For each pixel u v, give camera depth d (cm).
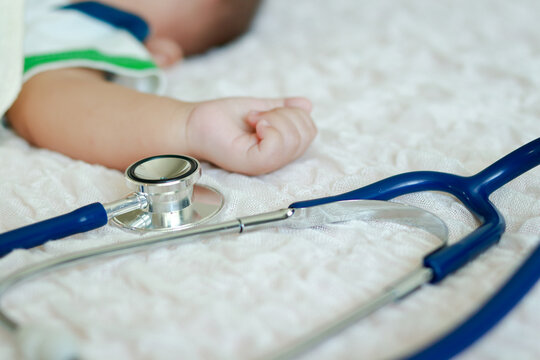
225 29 149
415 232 60
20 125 90
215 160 76
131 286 52
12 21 85
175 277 53
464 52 128
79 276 53
